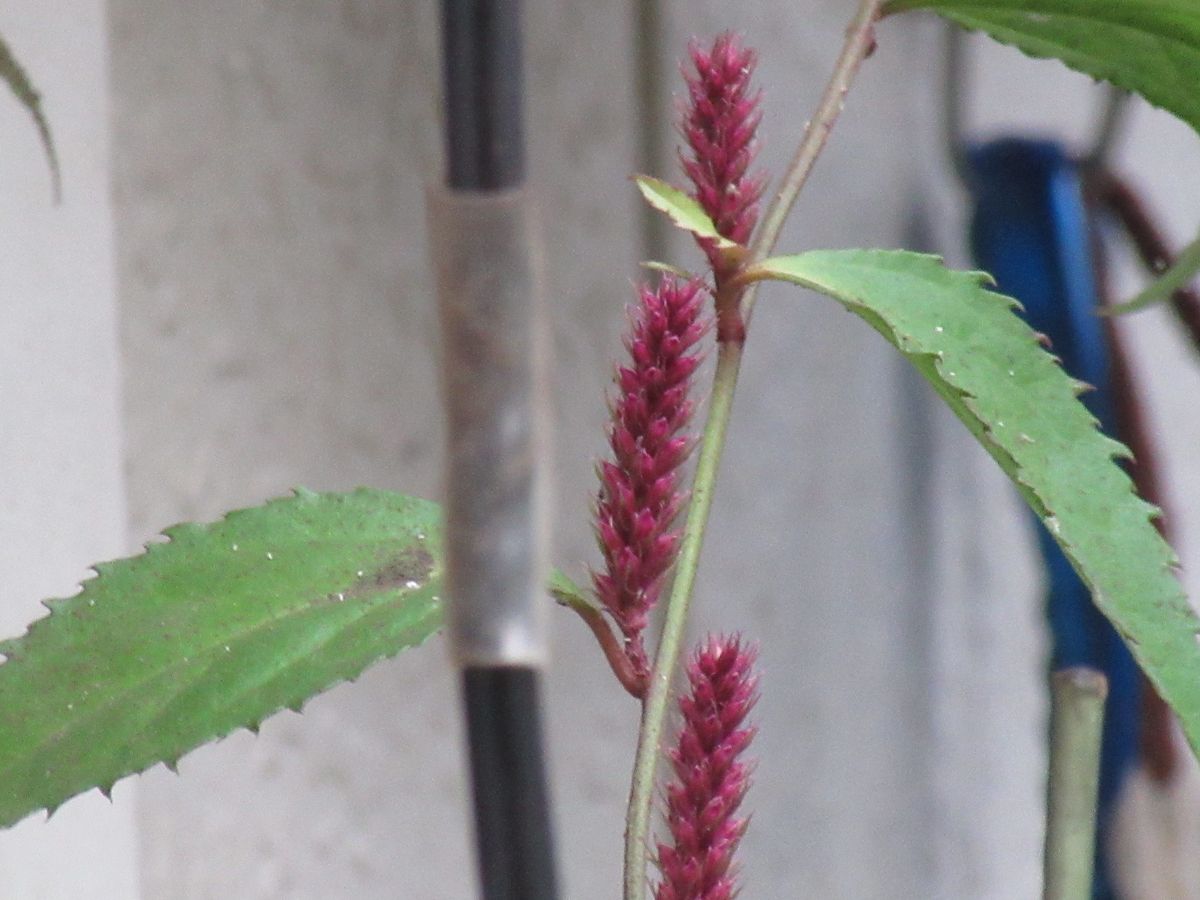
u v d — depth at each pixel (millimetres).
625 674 480
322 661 497
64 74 660
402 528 511
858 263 488
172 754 488
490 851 446
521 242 431
